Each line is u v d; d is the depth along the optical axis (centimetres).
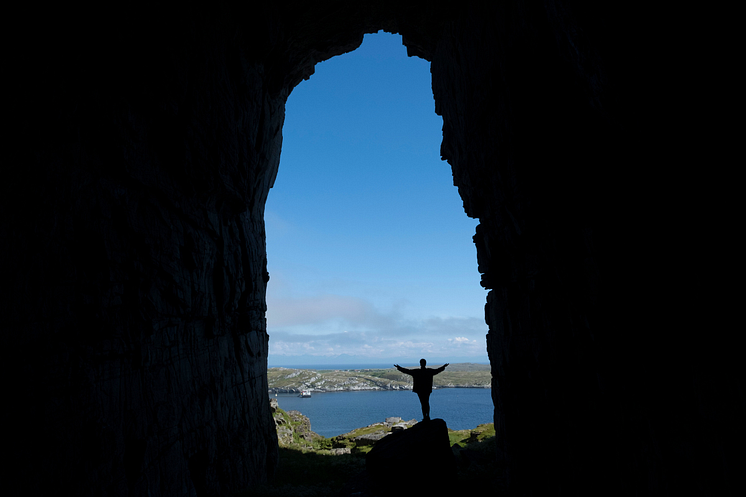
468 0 1574
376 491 1041
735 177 613
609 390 904
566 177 1074
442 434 1223
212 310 1375
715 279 643
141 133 938
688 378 688
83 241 738
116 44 828
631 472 824
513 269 1487
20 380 577
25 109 618
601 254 902
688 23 556
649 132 730
